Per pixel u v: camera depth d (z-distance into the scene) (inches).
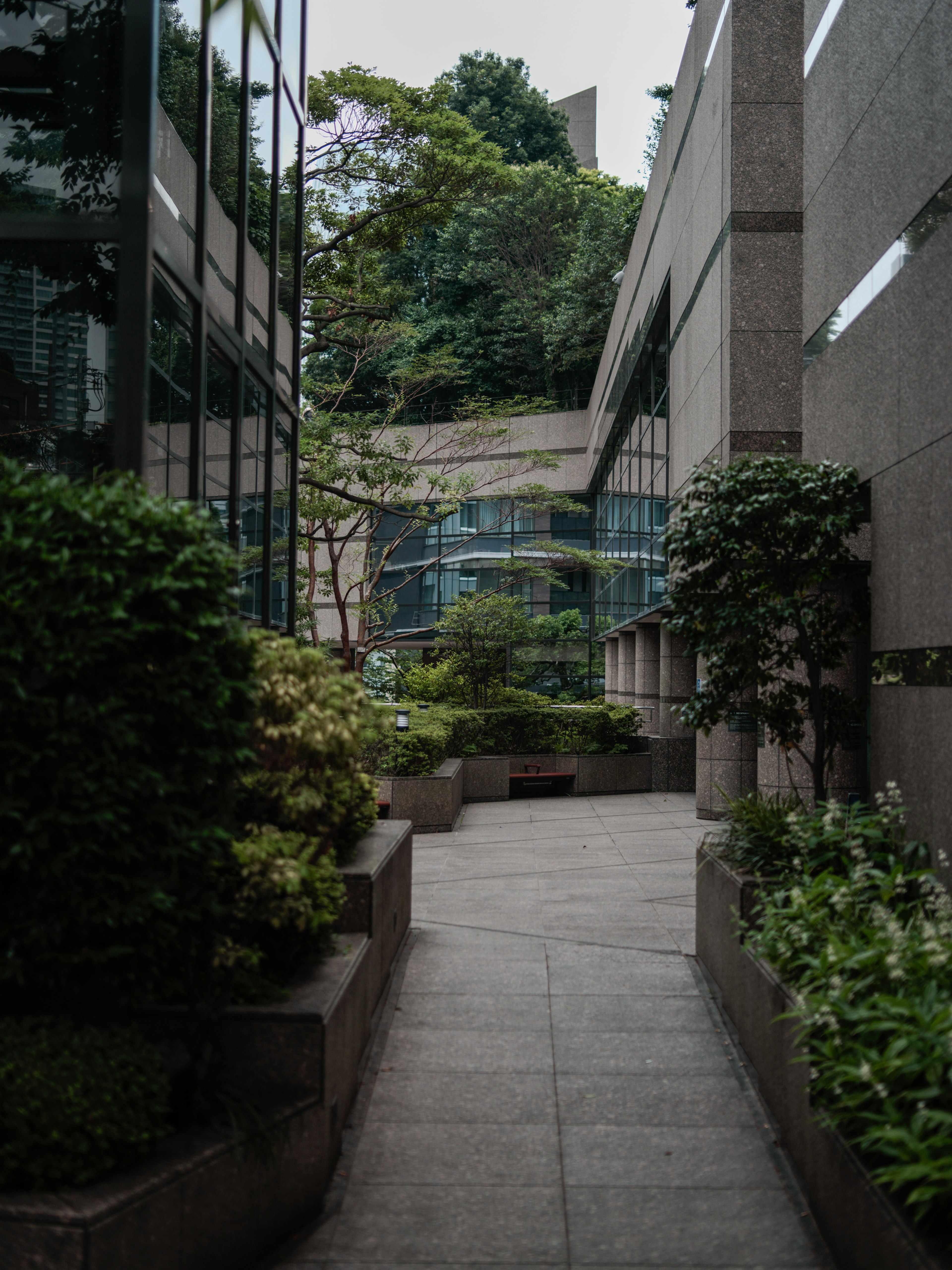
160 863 158.1
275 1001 183.9
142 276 220.7
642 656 936.9
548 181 1866.4
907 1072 142.8
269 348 365.1
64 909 151.8
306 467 774.5
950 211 256.1
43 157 230.7
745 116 477.1
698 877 329.7
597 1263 158.1
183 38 267.0
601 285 1695.4
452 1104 218.4
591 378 1911.9
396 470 793.6
